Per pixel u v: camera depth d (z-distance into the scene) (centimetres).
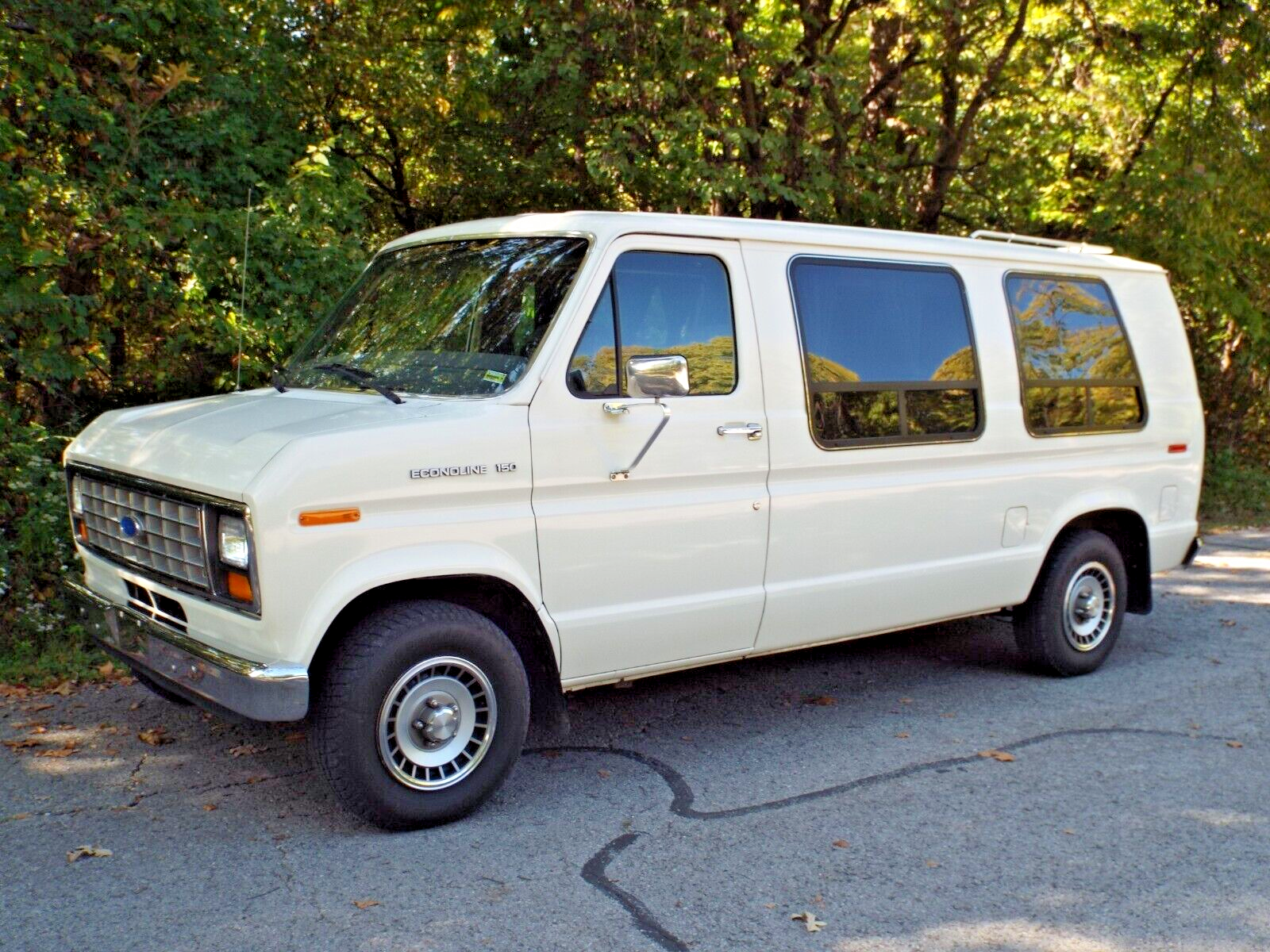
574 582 470
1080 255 698
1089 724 596
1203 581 971
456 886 401
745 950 364
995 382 619
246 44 967
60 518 682
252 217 812
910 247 596
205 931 366
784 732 574
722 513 509
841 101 1171
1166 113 1402
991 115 1434
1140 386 696
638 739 561
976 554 613
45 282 712
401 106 1181
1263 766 538
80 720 557
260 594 400
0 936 359
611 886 405
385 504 421
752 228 534
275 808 463
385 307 539
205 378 838
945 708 619
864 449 557
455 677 446
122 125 836
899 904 397
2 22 767
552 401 461
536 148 1293
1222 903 404
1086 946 373
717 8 1109
